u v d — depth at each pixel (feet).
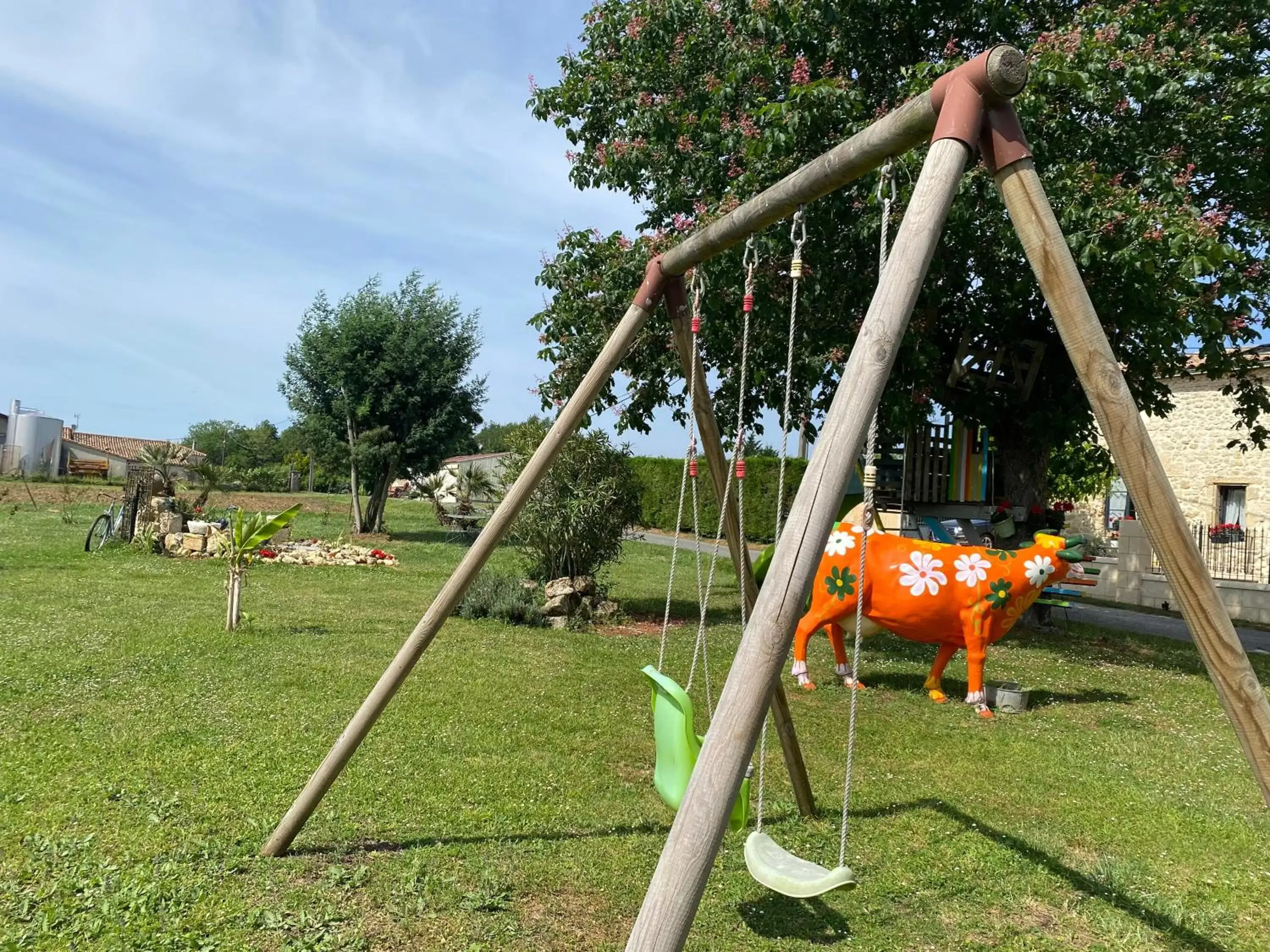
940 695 22.11
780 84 28.55
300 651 22.59
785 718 12.85
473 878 10.32
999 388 34.78
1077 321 6.81
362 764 14.15
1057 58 21.97
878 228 24.20
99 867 9.95
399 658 10.91
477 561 11.17
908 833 12.67
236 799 12.21
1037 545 21.62
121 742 14.33
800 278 9.66
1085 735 19.16
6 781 12.34
